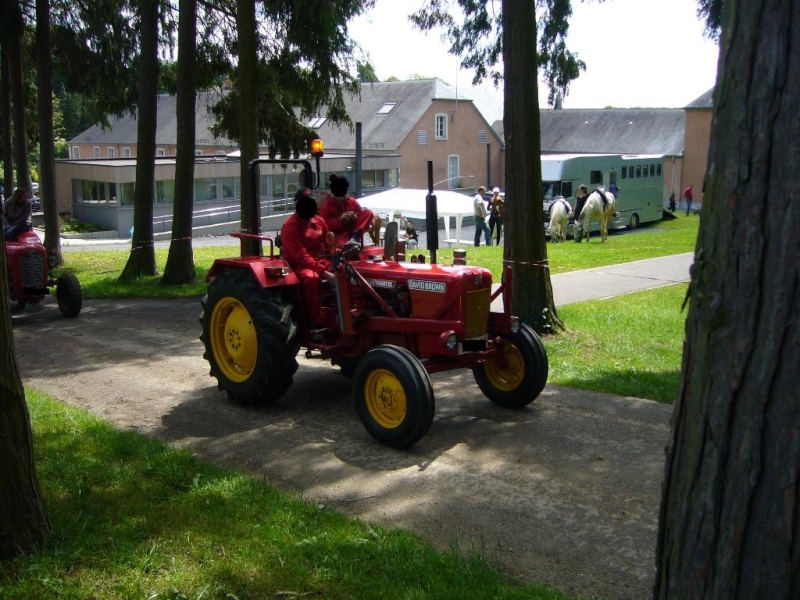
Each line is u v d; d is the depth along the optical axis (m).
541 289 9.81
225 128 17.27
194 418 6.91
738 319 2.18
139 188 16.30
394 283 6.61
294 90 15.75
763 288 2.13
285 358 6.90
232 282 7.20
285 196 40.38
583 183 30.56
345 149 46.94
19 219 12.02
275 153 16.91
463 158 50.84
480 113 51.09
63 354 9.48
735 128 2.17
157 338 10.44
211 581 3.86
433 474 5.51
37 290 11.80
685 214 41.19
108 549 4.18
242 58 13.51
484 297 6.44
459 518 4.78
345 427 6.60
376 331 6.71
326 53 15.03
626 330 10.20
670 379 7.85
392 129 47.62
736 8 2.17
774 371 2.13
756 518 2.17
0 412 3.99
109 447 5.85
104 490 5.05
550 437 6.23
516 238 9.74
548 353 9.01
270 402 7.20
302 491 5.21
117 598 3.71
